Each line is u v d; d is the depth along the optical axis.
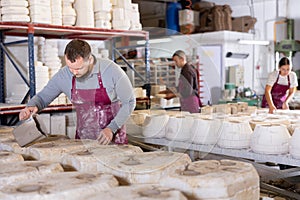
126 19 3.98
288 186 3.42
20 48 4.07
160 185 1.34
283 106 4.95
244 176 1.36
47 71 3.63
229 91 6.86
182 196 1.22
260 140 2.71
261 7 8.34
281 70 4.97
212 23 7.39
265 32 8.35
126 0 4.02
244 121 3.02
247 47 7.68
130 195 1.21
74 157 1.66
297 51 8.07
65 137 2.31
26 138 2.01
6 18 3.20
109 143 2.08
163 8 7.72
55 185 1.32
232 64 7.43
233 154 2.84
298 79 7.73
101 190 1.30
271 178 2.99
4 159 1.71
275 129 2.69
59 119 3.46
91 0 3.73
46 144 1.99
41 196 1.23
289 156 2.62
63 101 3.60
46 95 2.47
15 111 3.38
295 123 3.22
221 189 1.27
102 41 4.65
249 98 7.08
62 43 4.30
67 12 3.55
